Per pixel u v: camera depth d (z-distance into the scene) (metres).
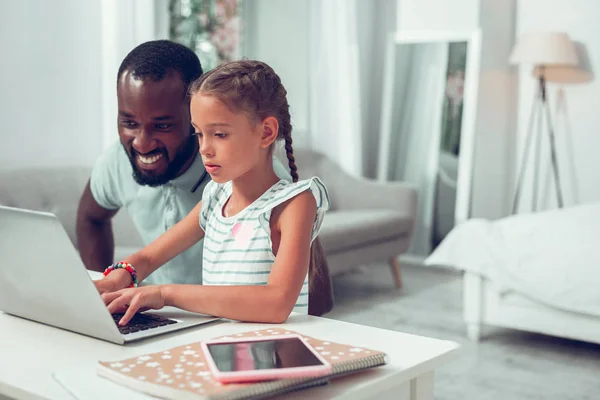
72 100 3.27
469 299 3.21
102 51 3.35
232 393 0.72
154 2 3.70
